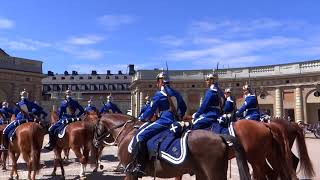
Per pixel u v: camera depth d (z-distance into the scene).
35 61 68.25
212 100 9.68
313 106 54.31
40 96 69.25
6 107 20.02
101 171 17.22
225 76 62.56
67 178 15.59
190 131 7.88
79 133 14.52
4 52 69.06
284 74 56.66
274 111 58.03
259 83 59.62
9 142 15.02
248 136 10.07
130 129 9.94
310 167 12.38
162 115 8.75
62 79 122.94
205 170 7.38
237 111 12.91
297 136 12.46
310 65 54.72
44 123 15.84
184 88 65.06
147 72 69.38
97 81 122.12
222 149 7.30
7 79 63.75
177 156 7.73
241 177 7.09
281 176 10.50
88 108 19.41
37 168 13.57
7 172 17.95
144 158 8.46
